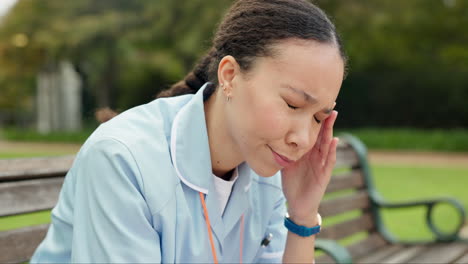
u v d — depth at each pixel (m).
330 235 3.10
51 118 18.36
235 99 1.29
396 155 12.68
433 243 3.45
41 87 18.45
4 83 21.25
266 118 1.24
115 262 1.21
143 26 14.71
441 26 16.61
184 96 1.54
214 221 1.43
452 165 10.64
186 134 1.40
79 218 1.27
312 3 1.33
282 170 1.69
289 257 1.68
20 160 1.97
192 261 1.40
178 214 1.36
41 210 1.91
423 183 7.92
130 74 17.56
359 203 3.50
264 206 1.66
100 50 14.94
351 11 13.80
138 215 1.26
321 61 1.22
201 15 13.25
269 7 1.27
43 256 1.40
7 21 16.41
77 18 15.02
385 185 7.70
